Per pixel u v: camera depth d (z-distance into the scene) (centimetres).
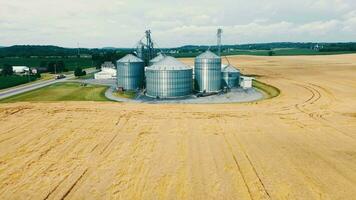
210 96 5888
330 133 3175
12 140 2964
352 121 3650
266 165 2352
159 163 2394
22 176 2180
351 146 2780
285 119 3750
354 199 1850
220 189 1969
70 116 3853
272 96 5750
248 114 4009
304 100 5156
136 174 2200
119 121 3631
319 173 2211
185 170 2264
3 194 1931
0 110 4178
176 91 5816
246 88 6862
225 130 3278
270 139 2981
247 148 2730
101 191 1956
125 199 1855
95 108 4328
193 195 1897
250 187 1995
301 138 3012
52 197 1891
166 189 1973
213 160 2453
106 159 2481
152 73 5834
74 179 2127
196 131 3238
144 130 3272
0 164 2394
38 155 2580
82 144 2844
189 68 5994
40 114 3956
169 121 3634
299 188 1981
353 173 2209
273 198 1858
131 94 6266
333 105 4650
